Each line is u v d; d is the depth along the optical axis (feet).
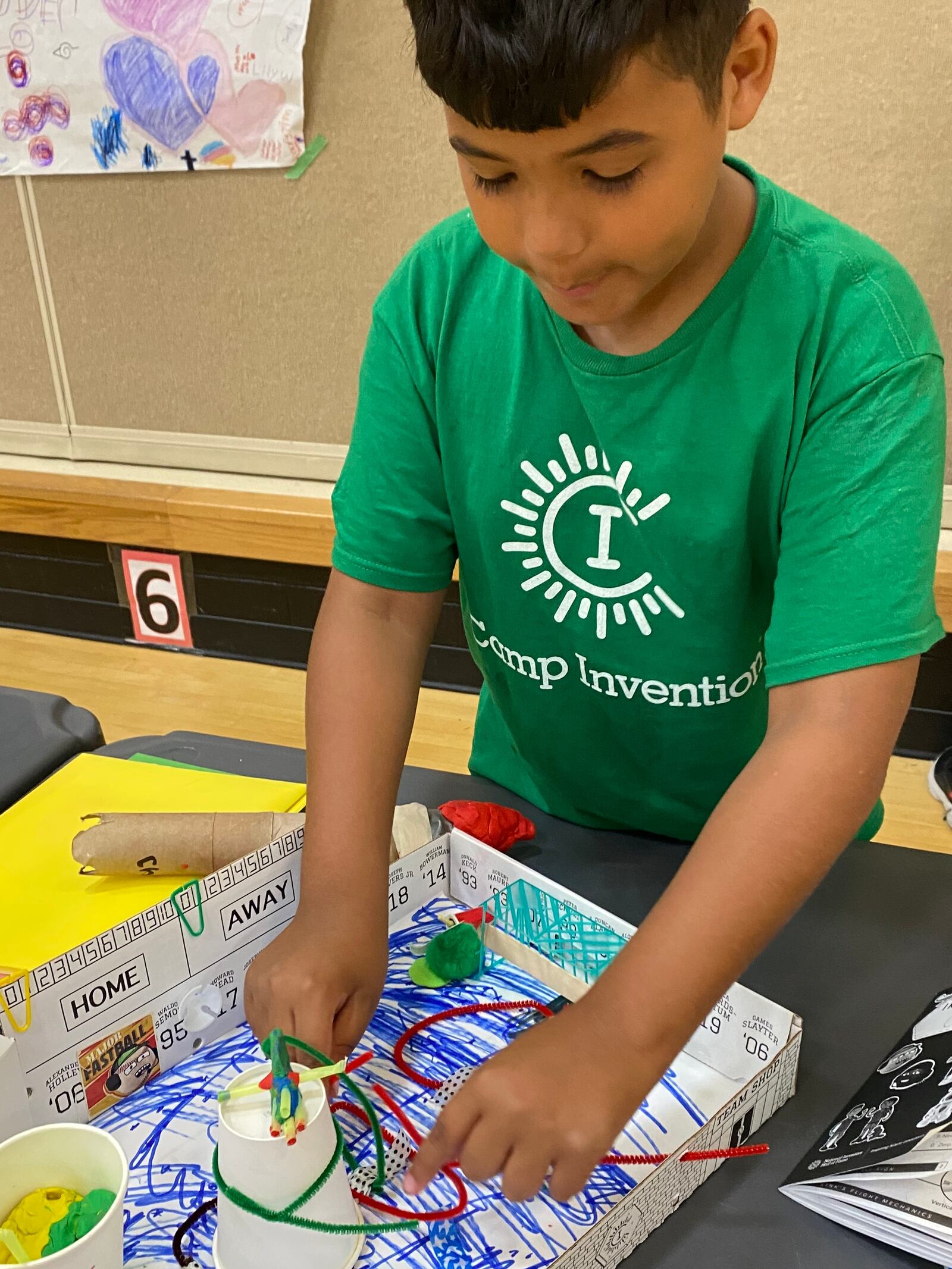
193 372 6.81
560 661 2.55
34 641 7.47
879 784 1.87
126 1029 1.97
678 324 2.04
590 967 2.15
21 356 7.10
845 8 4.91
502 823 2.60
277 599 6.87
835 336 1.95
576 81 1.36
